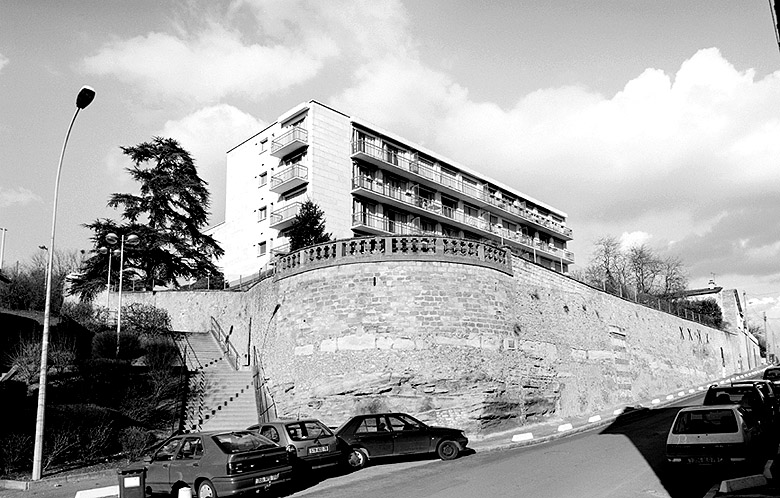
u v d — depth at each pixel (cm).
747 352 6925
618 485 1370
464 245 2639
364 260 2527
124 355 2989
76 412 2136
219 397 2725
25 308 3556
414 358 2395
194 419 2473
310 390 2455
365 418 1878
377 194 4994
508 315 2680
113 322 3600
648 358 4103
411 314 2445
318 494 1459
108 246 4100
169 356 2941
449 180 5966
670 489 1318
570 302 3294
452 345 2442
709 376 5219
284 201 4906
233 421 2512
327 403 2392
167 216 4603
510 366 2605
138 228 4366
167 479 1432
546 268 3152
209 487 1347
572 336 3203
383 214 5203
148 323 3569
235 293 3597
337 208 4800
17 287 3684
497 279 2670
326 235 3675
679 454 1441
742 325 7019
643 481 1403
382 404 2334
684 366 4731
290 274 2711
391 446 1838
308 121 4825
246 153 5403
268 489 1413
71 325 3012
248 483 1345
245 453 1371
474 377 2433
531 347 2802
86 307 3709
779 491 1160
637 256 7262
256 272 5038
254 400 2748
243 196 5344
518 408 2588
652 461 1641
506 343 2612
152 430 2284
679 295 6731
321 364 2462
